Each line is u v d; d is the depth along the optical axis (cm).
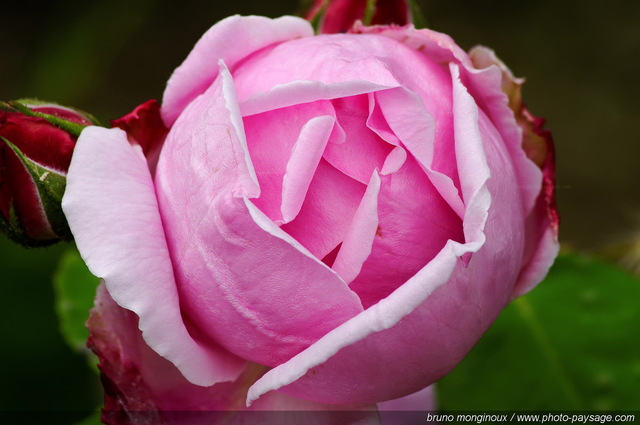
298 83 27
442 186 27
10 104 29
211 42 29
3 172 29
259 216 27
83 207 27
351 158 27
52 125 29
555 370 34
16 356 45
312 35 29
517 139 29
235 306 27
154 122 29
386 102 27
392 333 27
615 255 36
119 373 29
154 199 28
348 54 28
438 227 27
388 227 27
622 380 34
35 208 29
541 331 34
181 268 28
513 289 30
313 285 27
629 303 34
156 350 27
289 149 27
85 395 45
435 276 26
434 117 28
